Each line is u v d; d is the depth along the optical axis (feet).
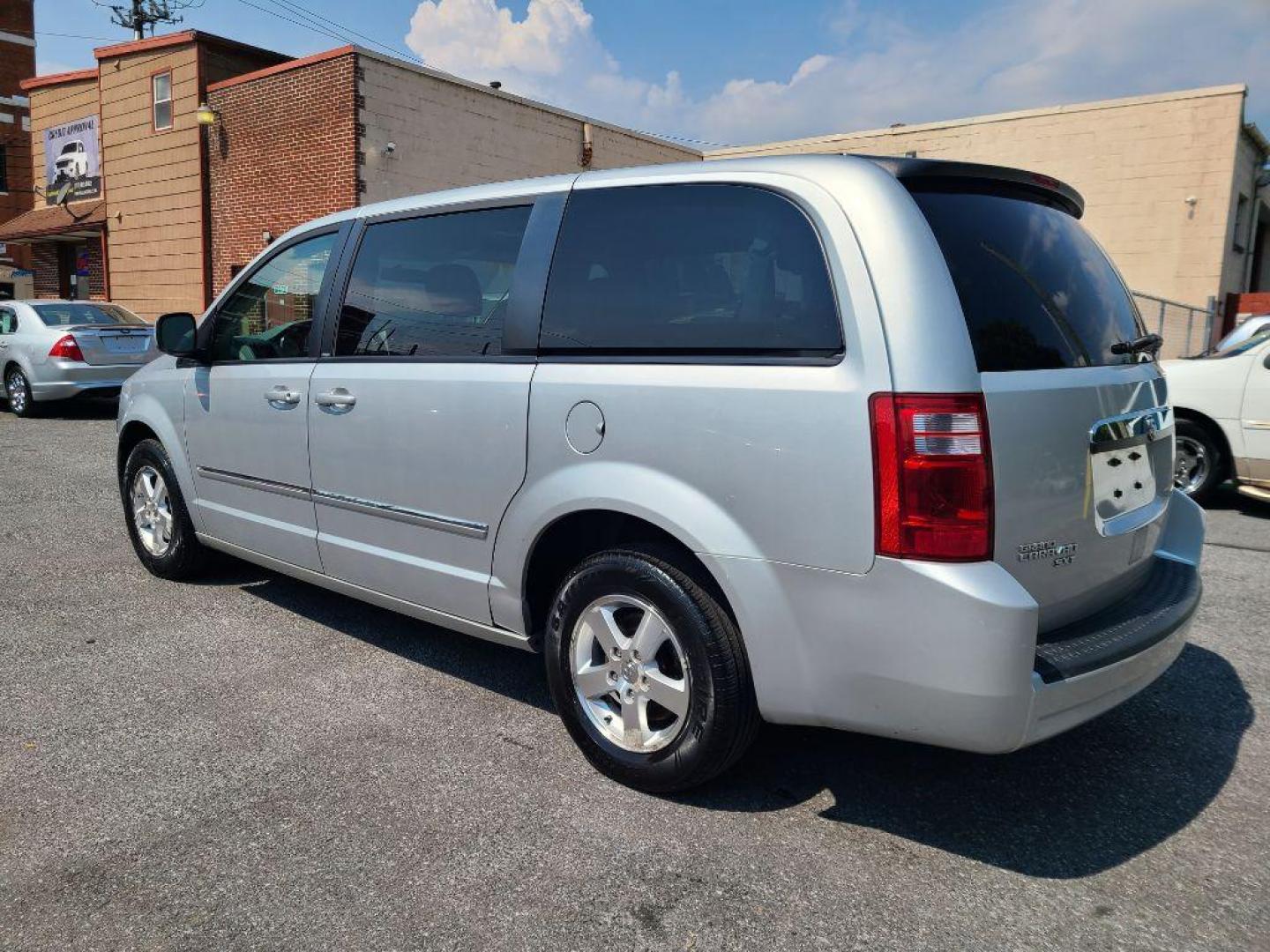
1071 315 9.14
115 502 23.43
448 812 9.33
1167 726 11.50
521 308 10.50
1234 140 55.67
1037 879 8.36
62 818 9.15
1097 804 9.66
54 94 73.77
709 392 8.72
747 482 8.48
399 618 15.15
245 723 11.26
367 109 51.19
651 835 8.96
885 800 9.70
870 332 7.94
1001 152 62.90
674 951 7.37
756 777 10.10
